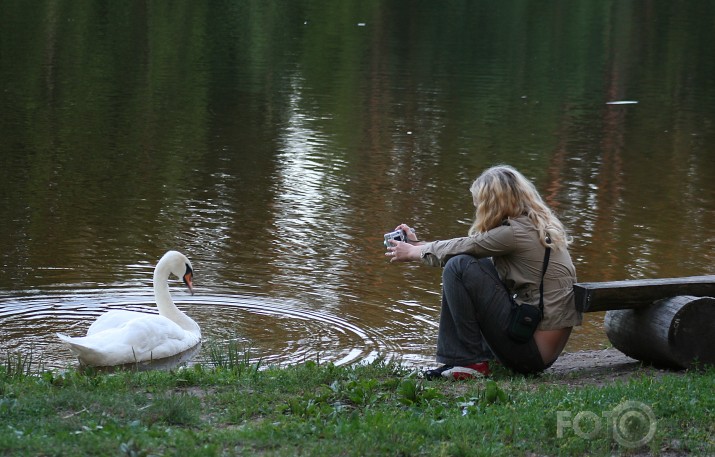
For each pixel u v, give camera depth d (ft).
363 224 47.21
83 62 100.89
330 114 79.20
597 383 22.04
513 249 22.12
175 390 20.77
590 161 64.95
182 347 30.01
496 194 22.06
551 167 62.75
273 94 87.97
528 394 20.07
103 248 42.04
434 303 35.55
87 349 27.94
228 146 66.39
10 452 15.55
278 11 148.77
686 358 22.56
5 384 20.12
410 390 19.89
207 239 43.96
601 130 75.97
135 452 15.58
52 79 90.58
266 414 18.72
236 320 33.27
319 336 31.65
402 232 23.71
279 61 107.65
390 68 104.73
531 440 17.26
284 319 33.35
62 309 33.96
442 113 81.00
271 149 65.82
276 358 29.30
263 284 37.40
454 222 48.03
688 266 41.42
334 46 119.75
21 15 133.49
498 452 16.51
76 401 18.60
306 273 38.96
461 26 138.72
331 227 46.55
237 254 41.57
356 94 89.15
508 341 22.08
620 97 91.56
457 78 99.40
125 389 20.40
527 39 128.57
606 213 51.19
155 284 32.19
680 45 124.98
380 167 61.00
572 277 22.54
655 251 43.88
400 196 53.47
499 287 22.15
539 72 104.63
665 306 22.62
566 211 51.60
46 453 15.60
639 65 110.32
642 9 156.97
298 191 54.24
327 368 22.40
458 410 18.92
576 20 145.38
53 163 59.62
